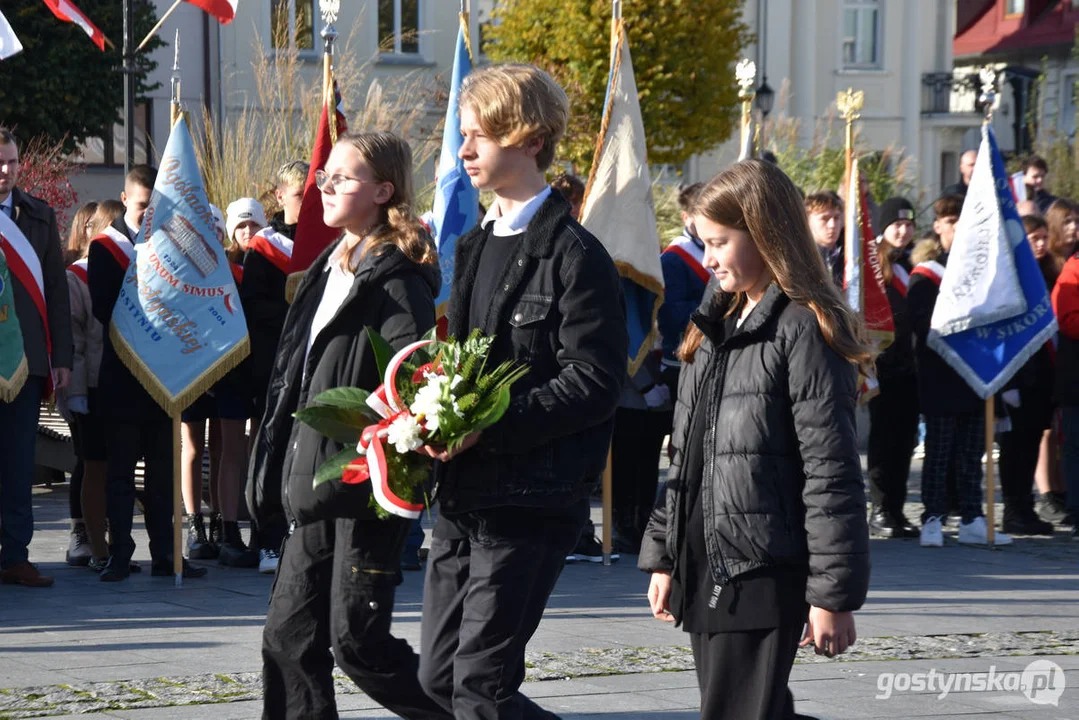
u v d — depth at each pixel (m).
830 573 3.54
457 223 8.80
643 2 23.50
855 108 10.13
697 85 24.08
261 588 8.04
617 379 3.92
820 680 6.06
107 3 22.22
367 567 4.25
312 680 4.43
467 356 3.85
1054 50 40.88
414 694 4.38
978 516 10.29
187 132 8.25
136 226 8.28
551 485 3.94
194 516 9.18
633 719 5.32
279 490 4.45
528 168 4.11
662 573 4.03
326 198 4.41
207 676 5.84
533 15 24.19
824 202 9.55
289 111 14.66
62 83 21.59
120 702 5.40
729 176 3.77
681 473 3.88
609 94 8.81
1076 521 10.49
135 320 7.97
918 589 8.34
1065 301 10.27
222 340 8.12
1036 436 10.69
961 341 9.90
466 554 4.15
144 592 7.88
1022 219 10.87
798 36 32.12
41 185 19.25
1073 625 7.36
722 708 3.73
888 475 10.55
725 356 3.78
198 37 24.52
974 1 44.16
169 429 8.31
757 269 3.79
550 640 6.73
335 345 4.30
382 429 3.88
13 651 6.35
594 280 3.95
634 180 8.75
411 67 26.86
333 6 8.76
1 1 21.16
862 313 9.80
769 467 3.67
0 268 7.77
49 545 9.68
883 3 33.03
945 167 34.88
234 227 9.20
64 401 8.66
